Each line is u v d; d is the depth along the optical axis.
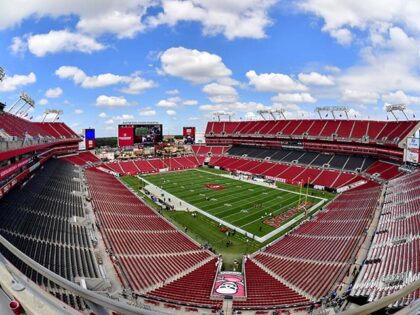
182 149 119.81
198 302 24.19
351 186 69.19
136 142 110.25
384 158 77.94
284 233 44.66
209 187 74.88
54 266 22.55
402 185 53.34
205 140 128.75
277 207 57.41
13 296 5.83
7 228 25.11
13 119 54.12
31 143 41.78
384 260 27.83
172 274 29.66
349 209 49.78
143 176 89.88
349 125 93.38
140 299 23.31
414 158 60.47
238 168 98.50
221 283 28.55
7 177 34.19
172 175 92.00
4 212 28.70
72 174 66.44
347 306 22.09
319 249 35.50
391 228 35.62
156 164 103.38
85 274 23.52
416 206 39.03
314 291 25.95
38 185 44.97
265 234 44.38
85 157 97.44
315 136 95.81
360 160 83.56
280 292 26.58
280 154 102.50
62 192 47.34
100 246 31.45
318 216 49.81
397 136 74.25
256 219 50.75
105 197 53.78
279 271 31.41
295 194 67.69
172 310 22.59
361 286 24.11
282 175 85.56
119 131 108.25
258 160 101.88
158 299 23.45
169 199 62.62
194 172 97.94
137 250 33.56
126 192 63.84
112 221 41.12
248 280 29.53
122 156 104.31
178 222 49.03
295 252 35.91
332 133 93.44
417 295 18.42
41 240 26.39
